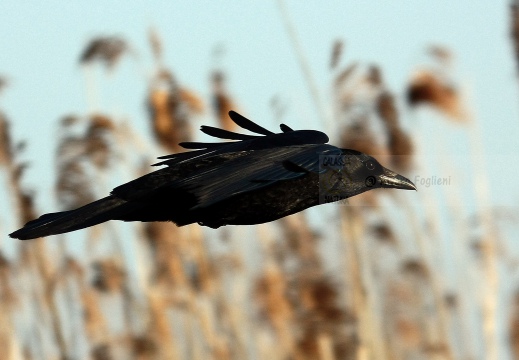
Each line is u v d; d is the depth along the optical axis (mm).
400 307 12039
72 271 12633
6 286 12500
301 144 7840
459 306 11984
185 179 7121
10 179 12273
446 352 11789
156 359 12336
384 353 11891
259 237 12445
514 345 11805
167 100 12445
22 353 12375
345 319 11961
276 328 12172
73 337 12531
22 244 12586
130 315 12594
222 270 12570
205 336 12438
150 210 7898
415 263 11992
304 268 12125
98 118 12297
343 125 11852
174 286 12578
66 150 12258
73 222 7801
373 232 12086
